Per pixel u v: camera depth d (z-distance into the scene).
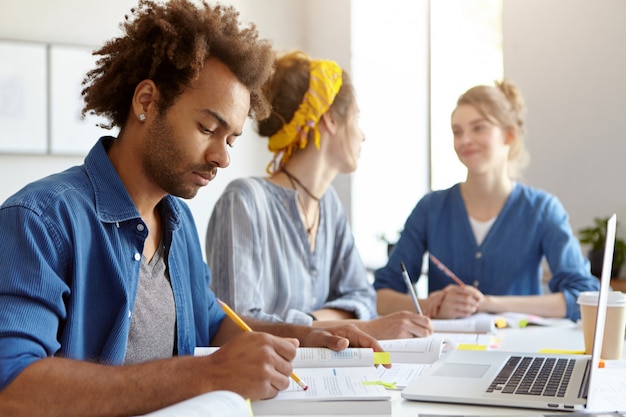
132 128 1.31
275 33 5.04
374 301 2.31
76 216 1.20
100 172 1.28
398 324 1.73
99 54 1.38
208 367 1.10
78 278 1.19
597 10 3.23
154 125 1.27
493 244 2.49
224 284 1.92
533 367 1.36
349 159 2.15
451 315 2.17
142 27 1.31
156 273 1.40
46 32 4.36
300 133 2.08
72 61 4.40
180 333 1.43
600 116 3.23
